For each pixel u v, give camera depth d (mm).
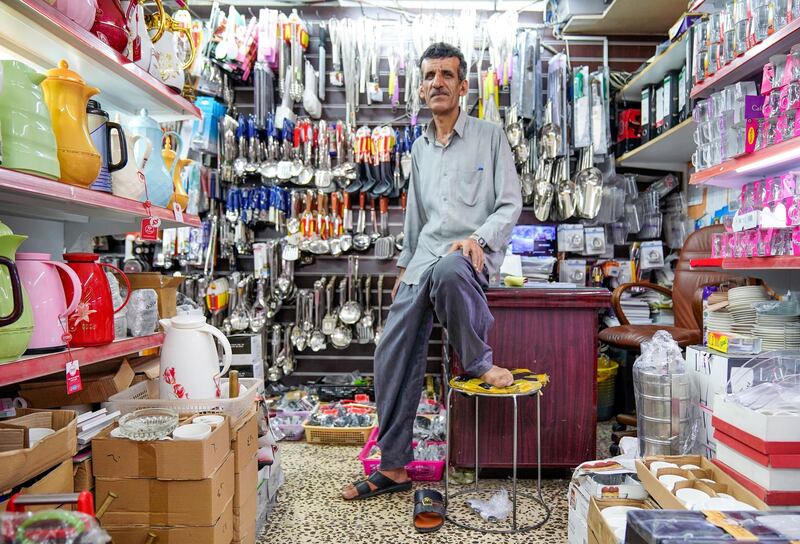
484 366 1908
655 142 3053
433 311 2143
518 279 2646
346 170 3543
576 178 3506
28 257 1225
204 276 3551
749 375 1608
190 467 1252
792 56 1604
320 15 3836
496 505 1938
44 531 736
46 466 1087
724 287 2326
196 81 2215
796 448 1201
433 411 2943
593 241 3506
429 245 2291
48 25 1263
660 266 3480
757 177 2039
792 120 1608
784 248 1667
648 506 1402
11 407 1408
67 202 1477
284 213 3627
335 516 1904
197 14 3811
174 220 1855
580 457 2207
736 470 1331
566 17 3498
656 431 1855
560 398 2213
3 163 1112
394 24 3711
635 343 2527
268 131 3484
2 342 1065
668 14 3432
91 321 1352
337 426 2738
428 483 2227
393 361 2107
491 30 3418
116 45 1539
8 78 1137
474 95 3715
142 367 1853
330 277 3717
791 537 995
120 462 1273
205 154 3670
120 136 1504
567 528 1811
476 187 2277
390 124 3750
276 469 2006
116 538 1265
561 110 3422
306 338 3561
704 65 2154
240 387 1711
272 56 3492
